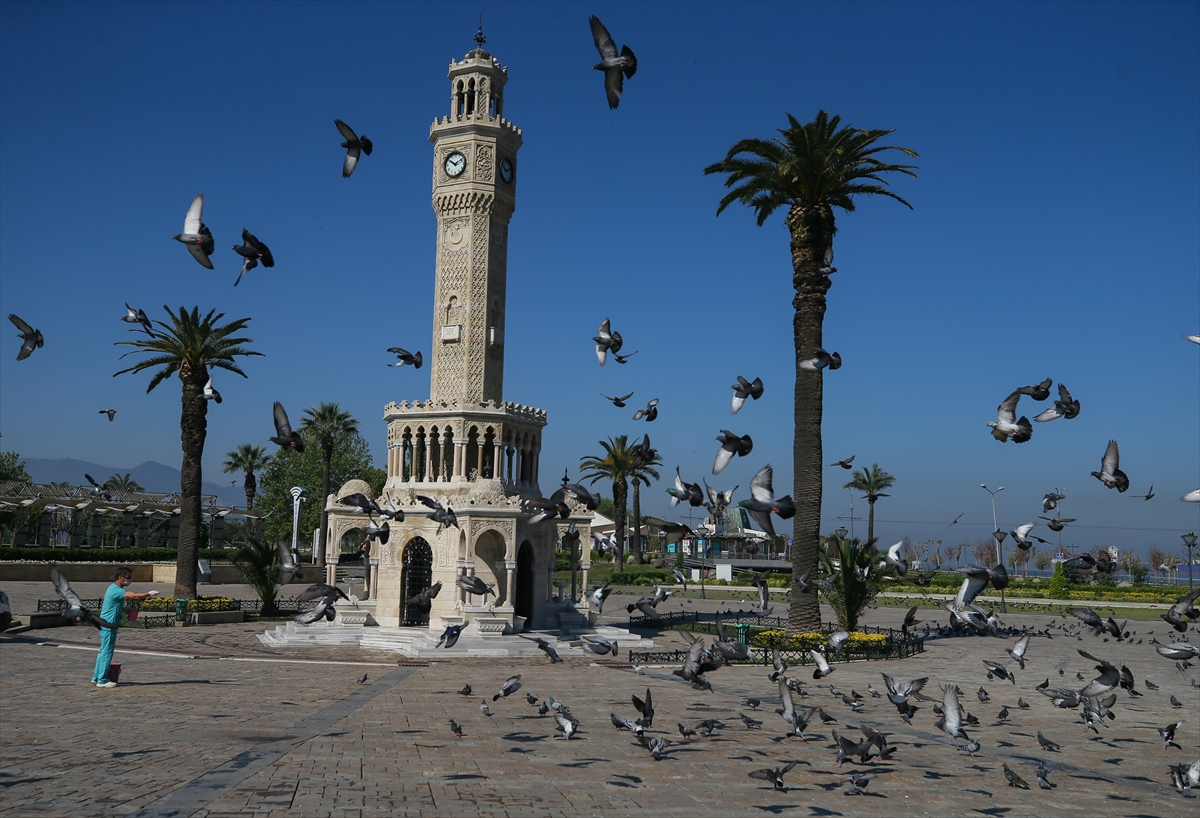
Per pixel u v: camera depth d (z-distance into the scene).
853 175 48.88
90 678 31.89
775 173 48.69
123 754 19.83
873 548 48.66
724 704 29.61
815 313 48.78
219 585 90.50
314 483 132.62
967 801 18.75
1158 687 36.78
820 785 19.53
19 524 91.06
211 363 62.75
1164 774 21.88
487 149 54.78
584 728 24.81
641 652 46.00
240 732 22.88
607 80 13.04
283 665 39.06
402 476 53.53
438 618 48.47
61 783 17.22
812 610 47.28
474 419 51.94
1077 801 19.12
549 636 48.31
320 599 20.58
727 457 15.49
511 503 49.50
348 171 16.19
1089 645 52.69
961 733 16.47
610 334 20.06
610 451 102.56
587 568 55.91
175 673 34.50
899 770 21.28
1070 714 29.36
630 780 19.12
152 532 103.38
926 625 64.38
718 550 135.25
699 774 19.94
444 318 54.31
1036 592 96.06
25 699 27.11
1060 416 18.84
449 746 21.81
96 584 81.69
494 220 55.22
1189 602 19.14
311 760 19.77
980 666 41.09
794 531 48.19
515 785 18.33
